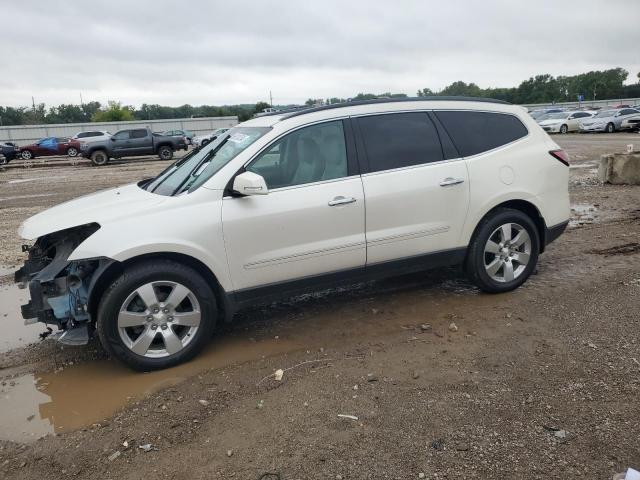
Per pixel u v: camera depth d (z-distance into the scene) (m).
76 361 4.29
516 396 3.35
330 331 4.54
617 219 8.16
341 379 3.69
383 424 3.13
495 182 4.92
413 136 4.71
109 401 3.61
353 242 4.42
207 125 58.97
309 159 4.36
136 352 3.92
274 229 4.14
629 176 11.19
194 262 4.09
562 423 3.05
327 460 2.85
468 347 4.07
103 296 3.83
